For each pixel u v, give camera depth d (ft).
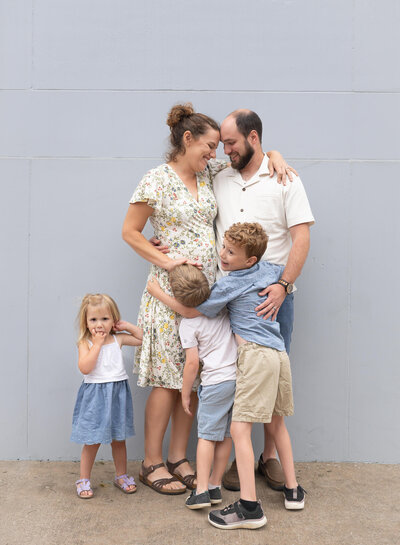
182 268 9.52
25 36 11.24
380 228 11.46
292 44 11.30
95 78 11.30
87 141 11.35
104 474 10.89
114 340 10.24
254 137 10.02
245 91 11.34
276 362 9.26
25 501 9.69
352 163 11.41
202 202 10.16
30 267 11.42
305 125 11.37
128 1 11.23
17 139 11.33
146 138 11.36
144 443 11.25
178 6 11.27
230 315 9.70
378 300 11.50
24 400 11.48
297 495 9.49
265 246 9.52
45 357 11.47
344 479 10.72
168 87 11.32
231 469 10.48
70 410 11.51
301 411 11.51
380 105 11.36
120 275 11.47
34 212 11.40
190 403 10.64
